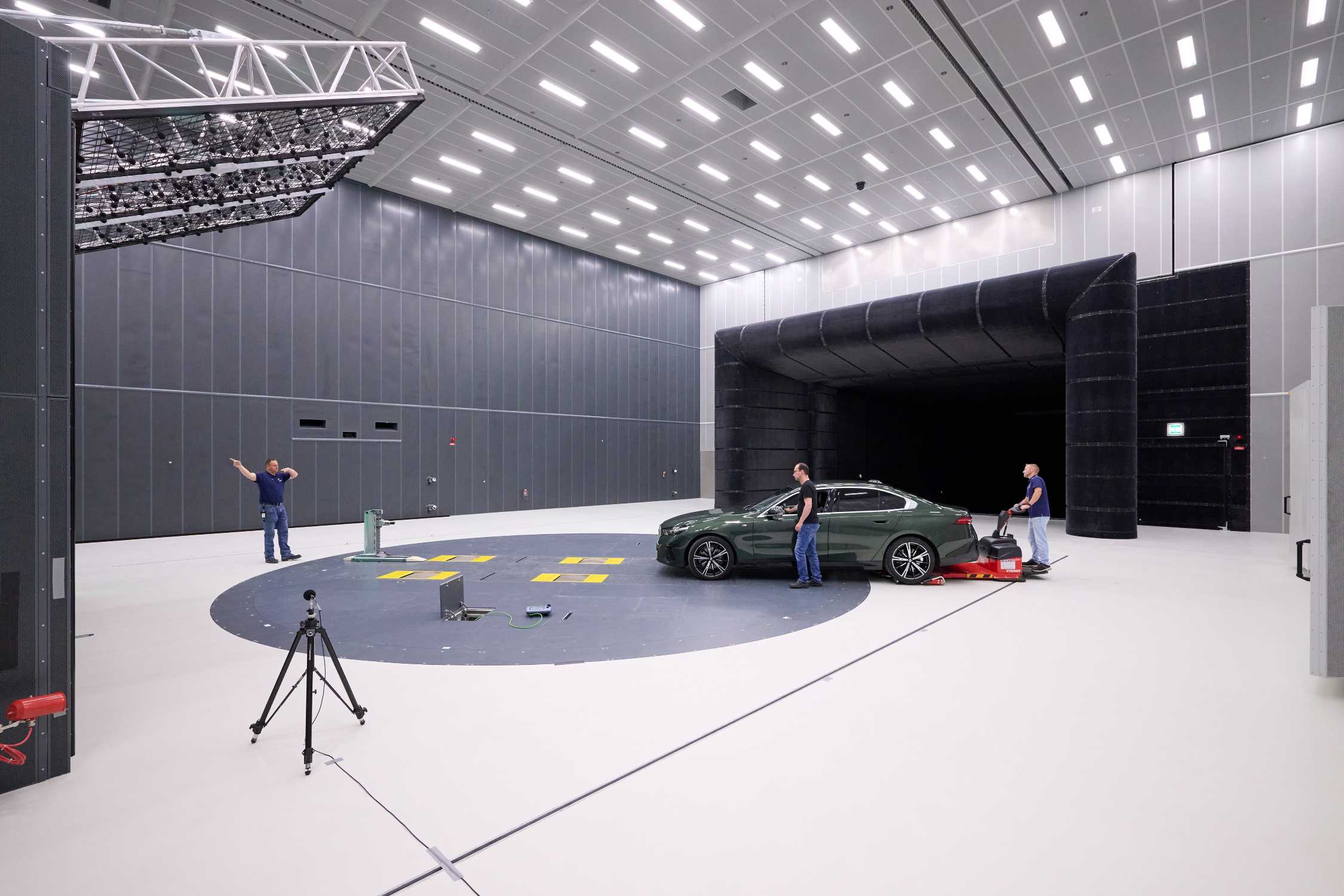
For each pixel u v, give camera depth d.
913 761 3.52
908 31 11.55
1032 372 18.81
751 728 3.98
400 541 13.55
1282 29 11.36
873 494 8.73
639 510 21.92
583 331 23.42
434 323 19.23
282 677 3.79
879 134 15.22
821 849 2.72
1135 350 13.69
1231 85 13.12
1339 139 14.46
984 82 13.05
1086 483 13.92
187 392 14.69
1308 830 2.86
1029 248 19.08
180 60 11.73
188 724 4.07
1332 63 12.36
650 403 25.91
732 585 8.43
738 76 12.87
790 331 18.31
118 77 12.07
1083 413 13.91
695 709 4.28
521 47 11.91
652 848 2.73
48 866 2.61
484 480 20.38
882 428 25.28
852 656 5.42
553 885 2.48
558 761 3.54
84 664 5.29
